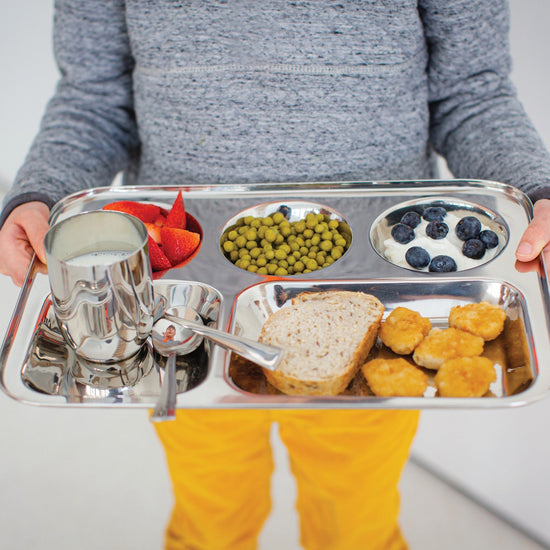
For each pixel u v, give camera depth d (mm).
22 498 1444
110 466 1500
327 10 932
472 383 744
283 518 1372
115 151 1211
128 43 1125
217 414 1009
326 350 801
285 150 1042
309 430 1015
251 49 962
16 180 1101
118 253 819
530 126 1080
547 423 1197
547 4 1201
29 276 929
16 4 1918
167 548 1251
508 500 1318
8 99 2117
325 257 987
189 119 1037
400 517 1355
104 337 782
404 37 972
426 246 977
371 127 1030
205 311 900
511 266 911
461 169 1130
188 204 1061
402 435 1022
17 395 754
